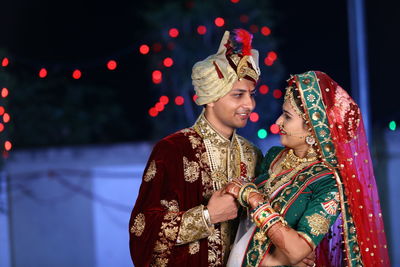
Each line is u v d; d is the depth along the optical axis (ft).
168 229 8.96
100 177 25.95
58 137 35.68
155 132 31.17
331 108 8.91
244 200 8.77
